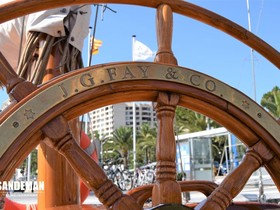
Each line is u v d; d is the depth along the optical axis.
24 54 1.95
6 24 2.20
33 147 1.11
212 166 11.50
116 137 33.34
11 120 1.06
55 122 1.11
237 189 1.27
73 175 1.74
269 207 1.81
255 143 1.34
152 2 1.37
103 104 1.20
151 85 1.22
